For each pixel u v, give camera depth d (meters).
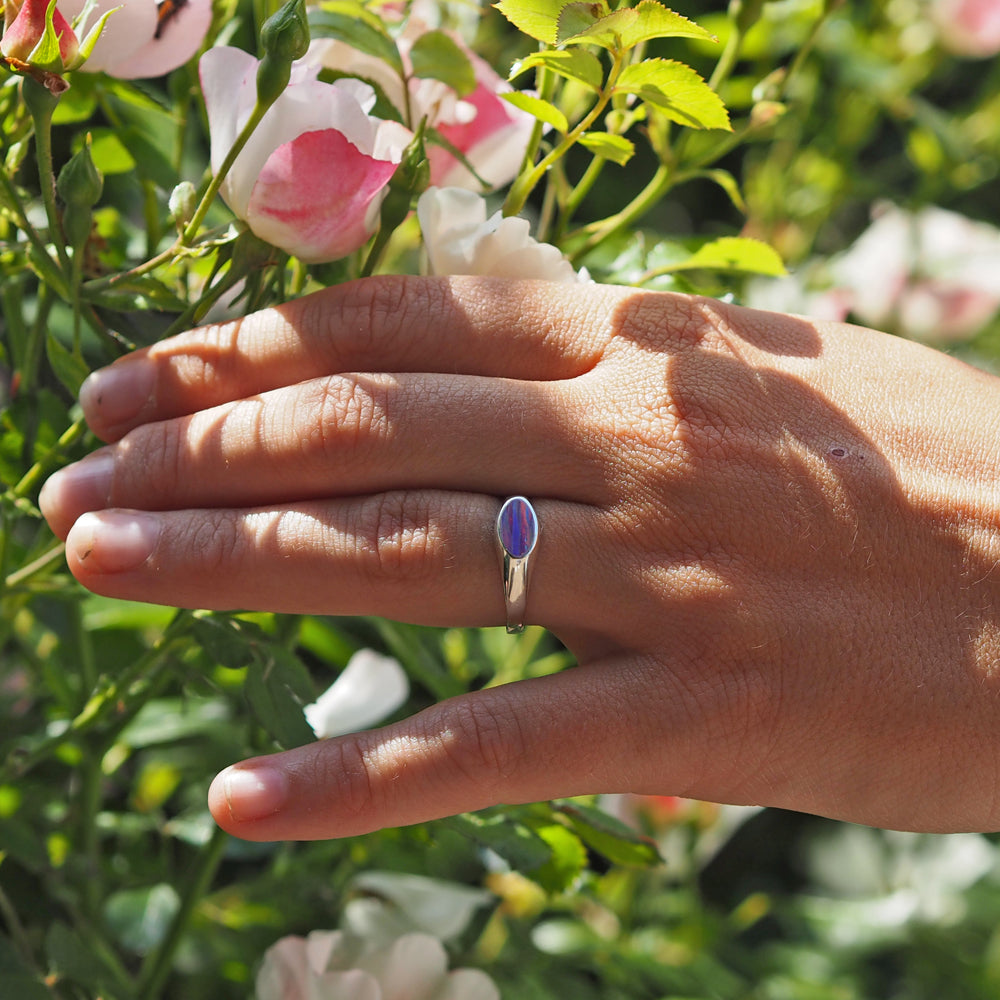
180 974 0.42
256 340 0.36
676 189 0.84
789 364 0.37
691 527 0.35
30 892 0.40
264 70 0.33
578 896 0.47
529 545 0.35
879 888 0.69
